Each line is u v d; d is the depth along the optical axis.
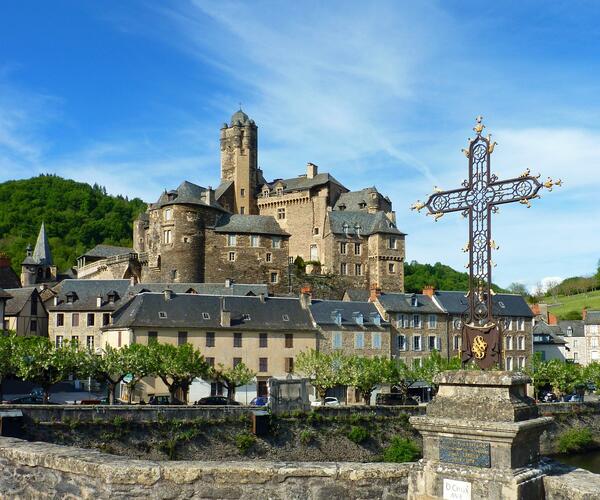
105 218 148.75
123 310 61.00
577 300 131.12
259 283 86.69
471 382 9.30
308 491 9.91
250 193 104.81
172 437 36.78
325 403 52.94
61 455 10.27
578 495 8.34
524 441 9.01
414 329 67.62
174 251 84.12
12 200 149.38
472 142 10.28
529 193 9.52
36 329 73.44
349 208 100.81
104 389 61.38
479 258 10.04
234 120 106.25
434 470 9.31
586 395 72.81
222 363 55.91
